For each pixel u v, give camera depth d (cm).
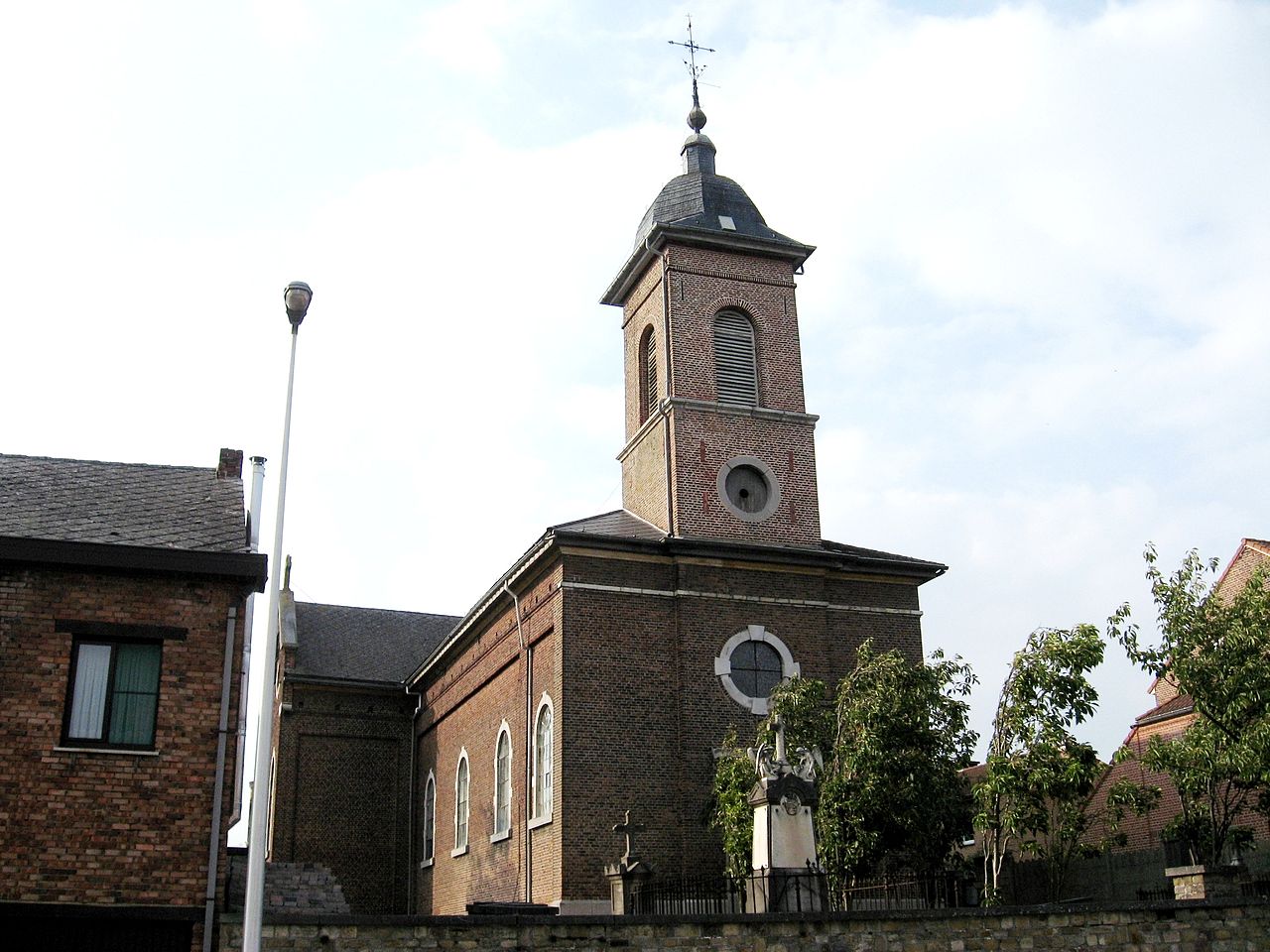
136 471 2180
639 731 2634
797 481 3009
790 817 2058
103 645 1753
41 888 1609
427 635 4409
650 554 2756
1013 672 2142
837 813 2211
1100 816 2444
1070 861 2291
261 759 1456
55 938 1609
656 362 3130
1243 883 1898
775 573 2845
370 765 3941
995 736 2158
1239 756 1991
